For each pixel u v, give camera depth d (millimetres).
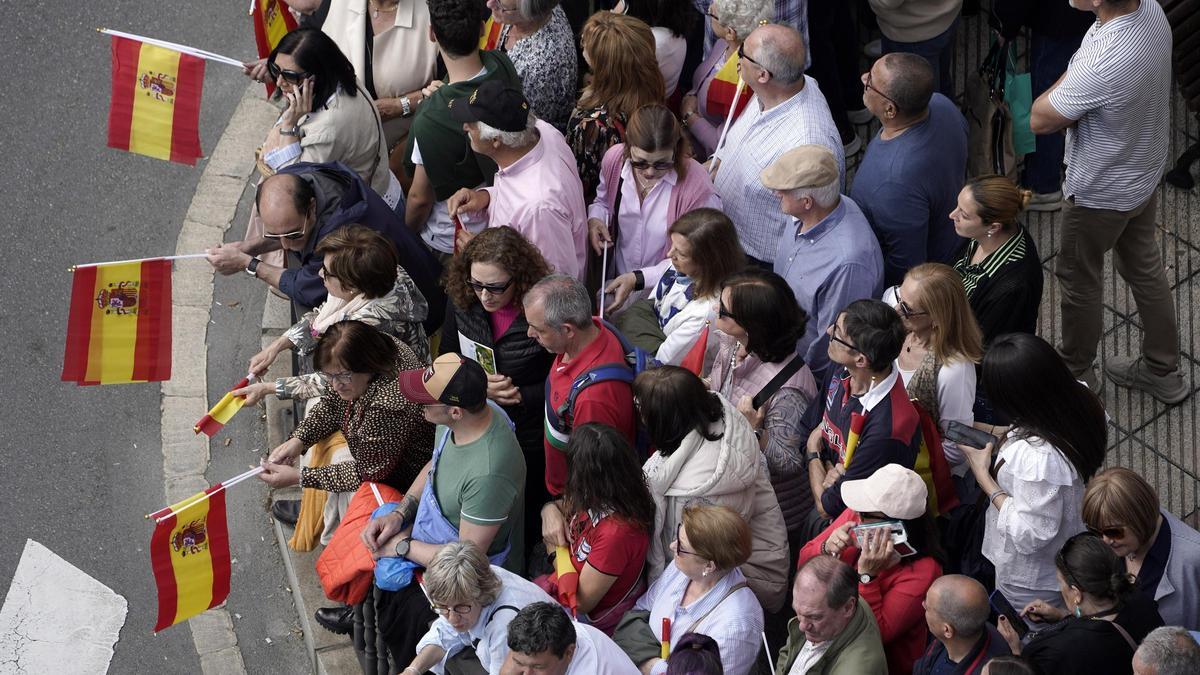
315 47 21594
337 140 21969
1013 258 19406
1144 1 20016
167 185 30344
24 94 31500
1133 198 21156
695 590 17109
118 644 23391
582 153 22453
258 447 26156
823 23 25234
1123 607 15102
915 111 20719
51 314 27875
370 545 18328
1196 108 25594
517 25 22938
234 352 27609
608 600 17734
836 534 16406
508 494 17703
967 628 14906
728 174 22469
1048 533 16359
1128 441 24156
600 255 22641
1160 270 22922
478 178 22578
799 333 18938
